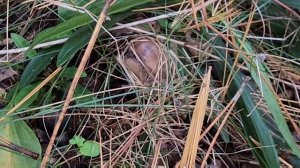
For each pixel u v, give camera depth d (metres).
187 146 0.47
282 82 0.55
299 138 0.53
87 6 0.50
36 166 0.46
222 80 0.53
